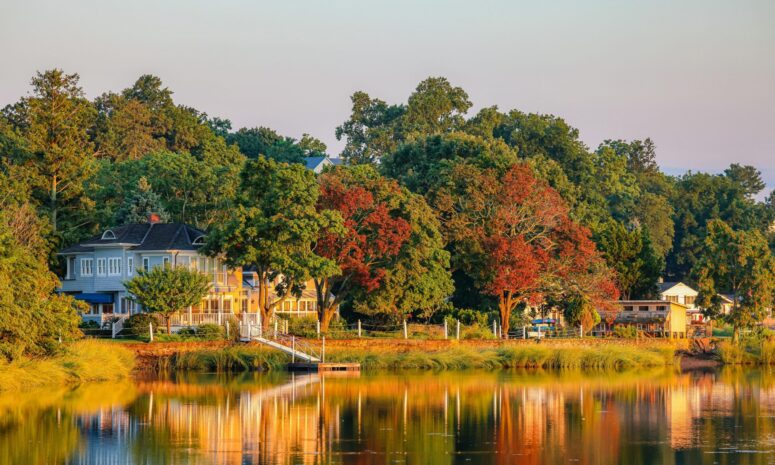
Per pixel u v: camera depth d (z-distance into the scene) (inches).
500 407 3951.8
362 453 3056.1
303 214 5487.2
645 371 5595.5
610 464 2942.9
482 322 6264.8
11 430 3390.7
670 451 3117.6
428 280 5974.4
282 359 5290.4
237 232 5418.3
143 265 6225.4
